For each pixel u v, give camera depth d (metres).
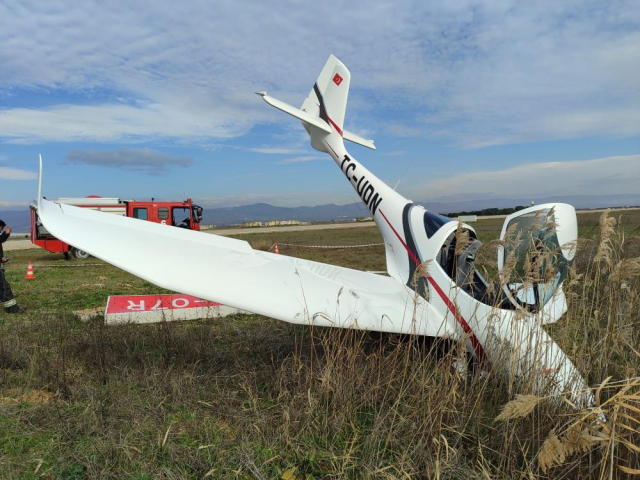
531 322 3.03
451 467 2.32
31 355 3.98
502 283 2.96
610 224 2.86
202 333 4.74
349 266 11.67
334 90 7.48
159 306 5.82
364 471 2.37
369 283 4.67
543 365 2.66
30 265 9.64
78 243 3.38
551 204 3.40
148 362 3.86
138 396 3.20
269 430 2.74
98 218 3.97
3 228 6.04
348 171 6.95
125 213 16.81
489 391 2.90
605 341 2.77
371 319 3.57
